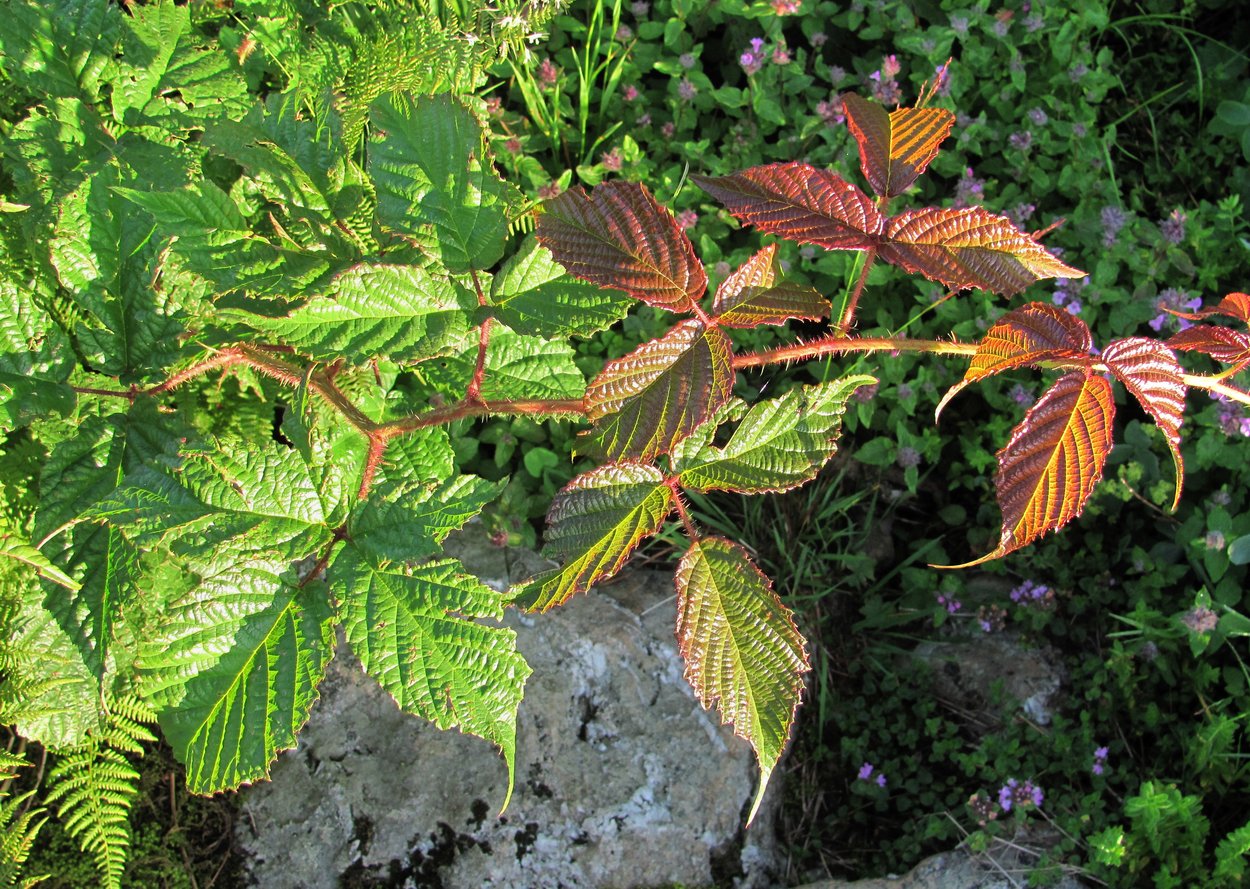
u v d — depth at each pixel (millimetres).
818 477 957
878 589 965
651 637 843
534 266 513
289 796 812
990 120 1079
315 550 534
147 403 600
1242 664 861
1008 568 964
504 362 631
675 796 821
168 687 517
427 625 526
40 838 788
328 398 554
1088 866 813
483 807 807
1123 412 1004
